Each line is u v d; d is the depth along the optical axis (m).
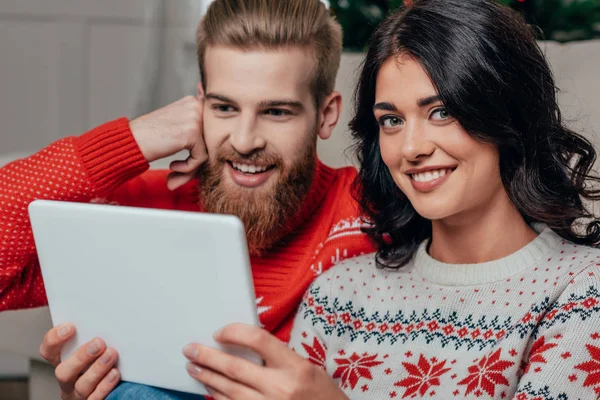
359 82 1.13
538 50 1.05
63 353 1.08
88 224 0.96
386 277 1.17
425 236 1.19
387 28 1.05
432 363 1.04
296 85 1.28
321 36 1.32
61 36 3.43
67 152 1.31
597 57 1.61
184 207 1.45
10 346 1.64
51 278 1.04
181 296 0.93
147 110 3.38
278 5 1.27
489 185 1.03
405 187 1.06
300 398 0.91
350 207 1.38
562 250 1.05
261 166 1.30
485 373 0.98
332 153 1.92
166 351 0.98
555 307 0.97
